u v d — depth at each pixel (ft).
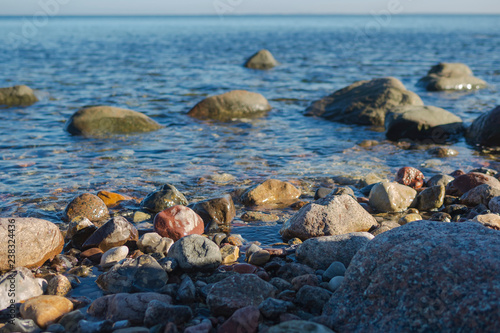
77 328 10.96
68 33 248.52
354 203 18.06
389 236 11.69
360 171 26.12
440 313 9.52
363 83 45.14
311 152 30.30
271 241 17.42
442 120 35.04
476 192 20.57
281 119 41.81
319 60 102.37
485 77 73.15
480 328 8.90
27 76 69.56
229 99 43.19
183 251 14.35
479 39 204.23
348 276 11.55
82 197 19.45
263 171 25.96
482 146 32.30
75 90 56.70
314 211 17.40
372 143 32.78
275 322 11.21
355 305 10.83
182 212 17.61
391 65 93.04
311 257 14.76
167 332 10.44
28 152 29.19
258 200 21.35
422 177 23.57
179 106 47.19
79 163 26.99
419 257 10.59
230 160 28.14
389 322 9.98
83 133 34.32
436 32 295.07
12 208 19.90
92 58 101.30
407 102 40.65
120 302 11.60
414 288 10.13
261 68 85.35
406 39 203.92
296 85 63.52
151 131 36.09
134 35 231.09
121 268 13.60
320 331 9.81
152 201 20.13
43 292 13.08
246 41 179.93
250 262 15.07
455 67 69.15
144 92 55.88
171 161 27.76
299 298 12.07
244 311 10.90
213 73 76.59
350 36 234.58
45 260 15.19
